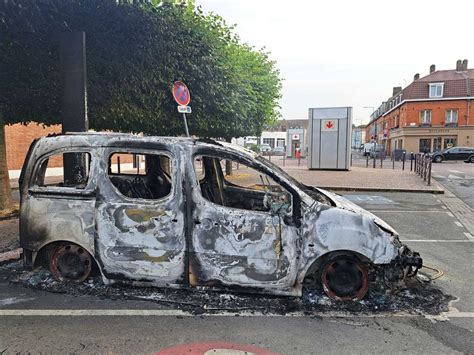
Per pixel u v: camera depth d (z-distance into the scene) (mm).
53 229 4250
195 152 3979
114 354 3023
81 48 6164
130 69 7629
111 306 3857
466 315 3773
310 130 21531
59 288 4246
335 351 3104
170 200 3959
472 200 11492
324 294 4066
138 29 7379
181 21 8773
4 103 7473
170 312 3742
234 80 10828
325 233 3818
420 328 3500
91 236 4141
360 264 3936
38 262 4480
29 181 4340
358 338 3312
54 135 4355
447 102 43156
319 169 21609
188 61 8734
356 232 3826
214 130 12438
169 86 8680
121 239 4055
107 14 6949
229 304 3895
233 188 5297
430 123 44156
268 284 3855
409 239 6895
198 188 3939
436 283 4625
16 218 7824
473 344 3236
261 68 17391
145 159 5266
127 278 4090
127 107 8594
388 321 3623
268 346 3170
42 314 3689
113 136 4156
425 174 15734
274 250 3826
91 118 9141
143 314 3697
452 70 46625
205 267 3916
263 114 17812
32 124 17109
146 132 11656
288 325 3521
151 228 3988
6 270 4809
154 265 3998
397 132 50000
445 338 3328
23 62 6617
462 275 4945
